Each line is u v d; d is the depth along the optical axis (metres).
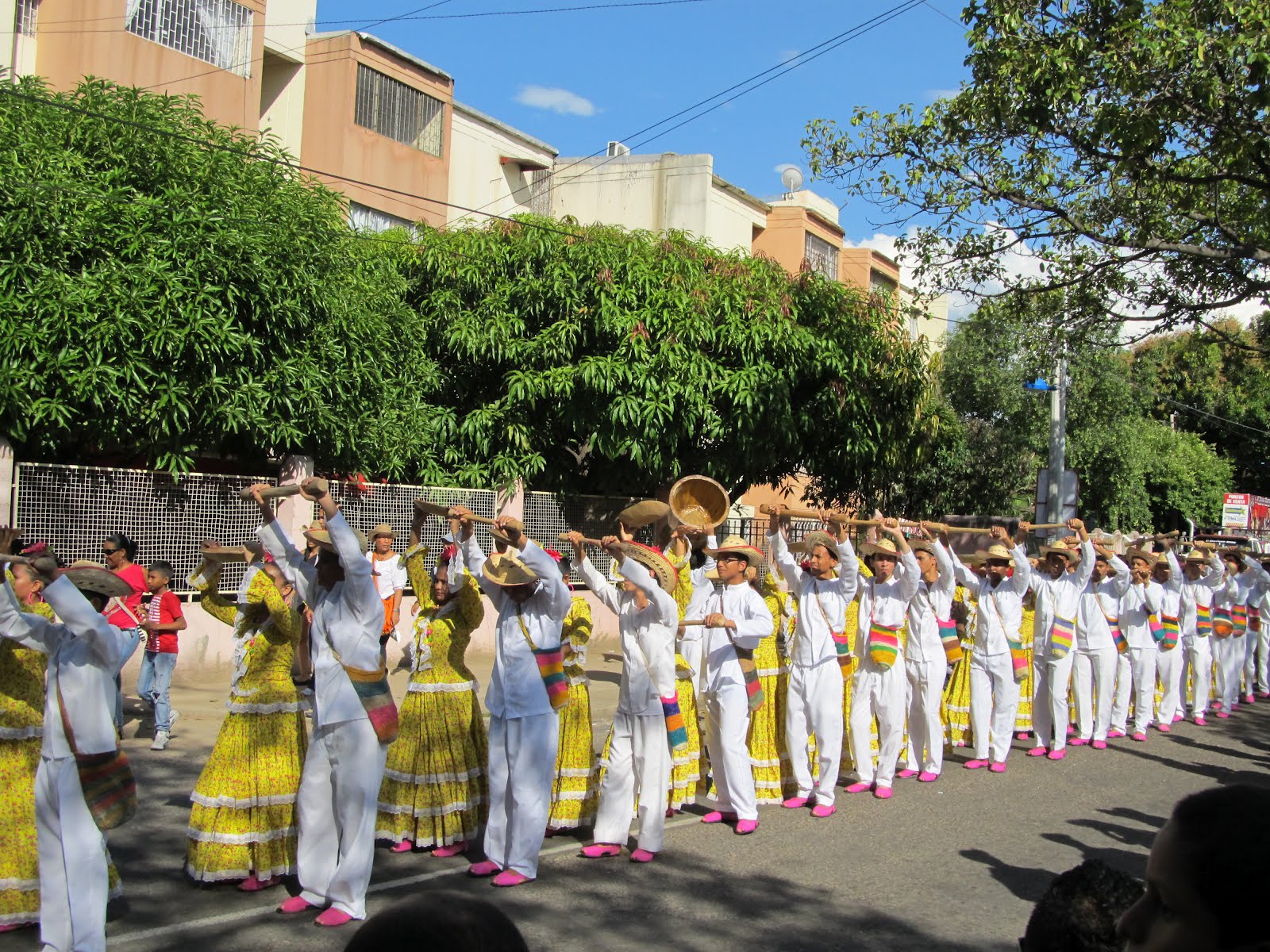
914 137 14.14
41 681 5.24
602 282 14.32
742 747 7.52
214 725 9.84
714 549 7.83
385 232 16.09
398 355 13.92
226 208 11.54
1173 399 36.78
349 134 19.31
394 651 13.04
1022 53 12.52
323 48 19.39
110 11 15.83
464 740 6.72
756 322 14.64
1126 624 12.15
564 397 14.32
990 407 26.03
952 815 8.31
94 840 4.93
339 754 5.55
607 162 24.94
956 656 9.59
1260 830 1.67
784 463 17.28
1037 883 6.71
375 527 13.01
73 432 10.74
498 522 6.31
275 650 5.98
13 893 5.10
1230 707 14.45
